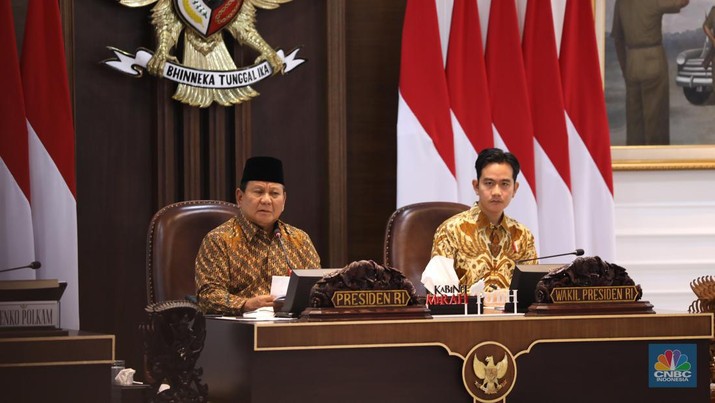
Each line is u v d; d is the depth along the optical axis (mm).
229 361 7648
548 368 7844
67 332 7102
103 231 12898
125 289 13016
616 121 14680
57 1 12094
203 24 12852
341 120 13719
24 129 11672
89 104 12766
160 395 7941
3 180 11555
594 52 14125
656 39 14680
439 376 7531
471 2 13844
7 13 11672
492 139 13688
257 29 13500
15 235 11547
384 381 7383
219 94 13023
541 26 13977
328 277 7461
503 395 7668
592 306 8094
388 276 7574
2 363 6703
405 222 11258
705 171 14828
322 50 13836
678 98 14719
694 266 14734
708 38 14719
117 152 12953
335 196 13680
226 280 9680
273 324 7121
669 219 14758
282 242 10031
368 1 14133
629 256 14672
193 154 13023
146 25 12984
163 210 10312
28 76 11867
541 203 13844
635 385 8047
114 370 8828
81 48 12688
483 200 10586
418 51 13539
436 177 13445
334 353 7273
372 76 14133
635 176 14727
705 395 8227
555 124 13820
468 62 13773
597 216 13969
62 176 11898
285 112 13688
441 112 13531
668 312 8367
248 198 9789
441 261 8953
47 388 6809
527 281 8562
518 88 13773
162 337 7934
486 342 7637
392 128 14172
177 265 10070
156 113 12938
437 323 7508
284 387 7152
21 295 7227
